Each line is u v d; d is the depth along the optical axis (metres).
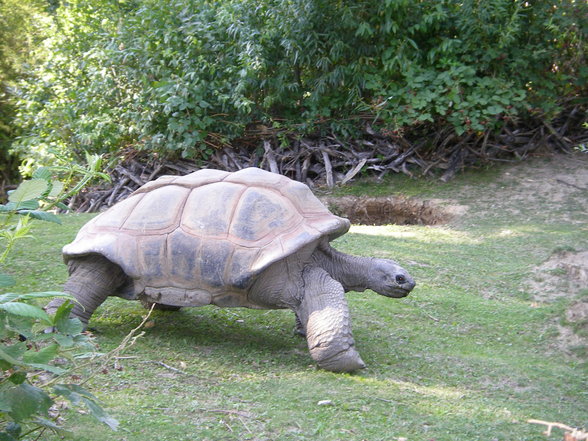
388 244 5.16
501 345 3.84
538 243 5.10
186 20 6.77
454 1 6.79
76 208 6.98
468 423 2.96
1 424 2.43
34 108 7.87
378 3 6.59
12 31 9.69
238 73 6.55
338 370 3.31
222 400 3.01
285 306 3.40
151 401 2.94
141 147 6.82
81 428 2.69
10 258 4.40
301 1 6.47
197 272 3.33
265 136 7.01
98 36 7.56
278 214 3.37
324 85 6.72
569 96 7.32
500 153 6.99
